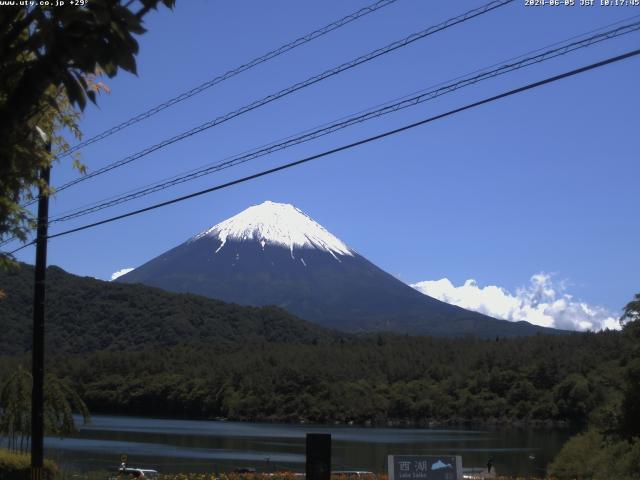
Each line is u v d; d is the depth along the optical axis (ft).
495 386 435.94
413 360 501.97
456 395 440.04
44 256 58.75
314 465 51.29
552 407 398.62
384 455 226.58
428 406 421.18
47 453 158.20
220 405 428.56
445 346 568.41
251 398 420.77
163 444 251.19
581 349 441.27
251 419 416.46
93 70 16.48
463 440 301.63
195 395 433.48
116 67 17.01
